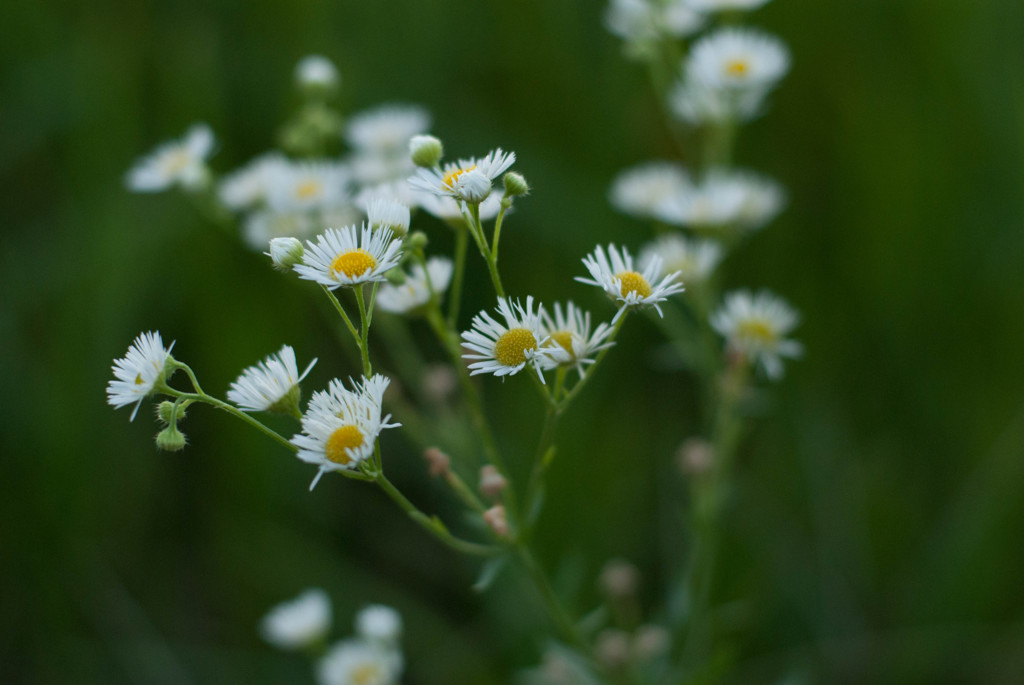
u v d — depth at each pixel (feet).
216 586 2.06
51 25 2.35
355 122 1.92
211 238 2.14
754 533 1.97
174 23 2.39
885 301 2.15
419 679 1.95
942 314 2.14
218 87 2.28
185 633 2.03
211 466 2.06
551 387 1.94
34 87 2.30
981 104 2.23
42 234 2.24
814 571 1.96
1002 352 2.08
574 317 1.55
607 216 2.23
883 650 1.92
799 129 2.36
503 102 2.37
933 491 2.05
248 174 1.91
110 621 1.98
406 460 2.10
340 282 1.49
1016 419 1.97
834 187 2.28
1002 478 1.94
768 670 1.92
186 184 1.87
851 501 1.99
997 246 2.16
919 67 2.29
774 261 2.25
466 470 1.83
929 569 1.94
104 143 2.20
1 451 1.98
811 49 2.34
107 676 1.94
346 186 1.92
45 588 1.97
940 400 2.09
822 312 2.19
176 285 2.10
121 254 2.06
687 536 1.96
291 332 2.10
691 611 1.79
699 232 1.92
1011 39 2.27
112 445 2.03
